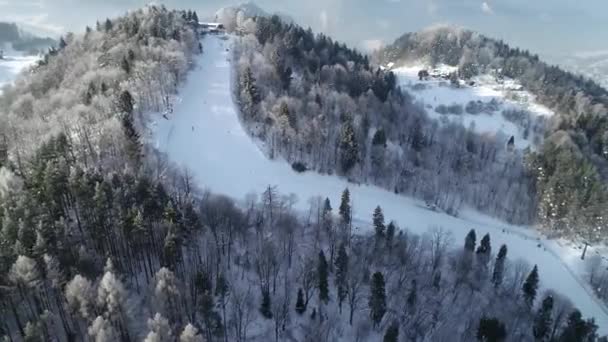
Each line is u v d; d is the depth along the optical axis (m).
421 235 159.75
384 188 192.00
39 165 117.31
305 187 180.75
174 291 98.44
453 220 182.75
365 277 131.75
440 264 144.38
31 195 108.50
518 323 131.75
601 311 147.12
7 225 95.50
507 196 196.12
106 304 90.94
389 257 140.88
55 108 184.88
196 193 156.25
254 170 184.75
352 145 189.25
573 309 139.00
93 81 196.12
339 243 140.12
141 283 114.25
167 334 88.81
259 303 119.12
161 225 113.25
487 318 119.94
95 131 156.12
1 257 91.69
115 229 112.50
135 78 198.75
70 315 97.31
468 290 138.50
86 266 98.81
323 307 122.69
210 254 123.88
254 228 140.75
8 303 96.31
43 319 90.44
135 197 114.31
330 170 190.75
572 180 184.88
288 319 117.75
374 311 118.44
